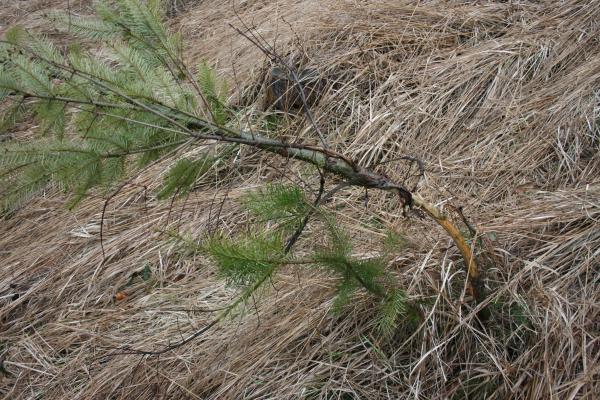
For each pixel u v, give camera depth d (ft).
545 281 7.60
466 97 10.98
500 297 7.42
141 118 5.90
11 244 11.23
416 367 7.07
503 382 6.85
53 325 9.53
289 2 14.33
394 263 8.17
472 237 7.98
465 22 12.41
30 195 5.83
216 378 7.98
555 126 9.97
